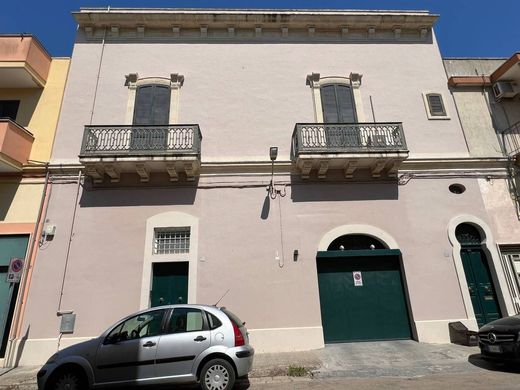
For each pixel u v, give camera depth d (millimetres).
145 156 9570
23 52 10570
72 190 9992
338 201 10281
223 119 11055
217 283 9320
